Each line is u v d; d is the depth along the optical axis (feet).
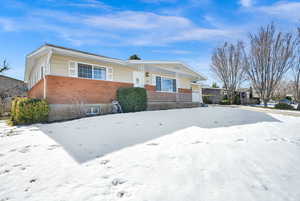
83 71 29.30
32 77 43.88
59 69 26.45
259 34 49.90
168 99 40.22
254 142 10.67
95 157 8.98
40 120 20.97
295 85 45.60
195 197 5.30
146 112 29.04
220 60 73.36
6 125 19.61
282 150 9.20
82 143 11.58
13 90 57.88
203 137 12.25
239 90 80.07
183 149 9.72
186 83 54.70
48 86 22.98
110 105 29.63
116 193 5.69
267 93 48.29
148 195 5.50
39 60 32.40
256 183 5.99
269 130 14.37
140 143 11.24
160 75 44.68
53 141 12.23
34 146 11.16
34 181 6.68
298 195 5.25
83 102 26.25
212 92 86.07
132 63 34.68
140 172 7.13
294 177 6.37
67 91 24.75
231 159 8.09
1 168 7.91
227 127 15.93
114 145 10.96
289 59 45.55
